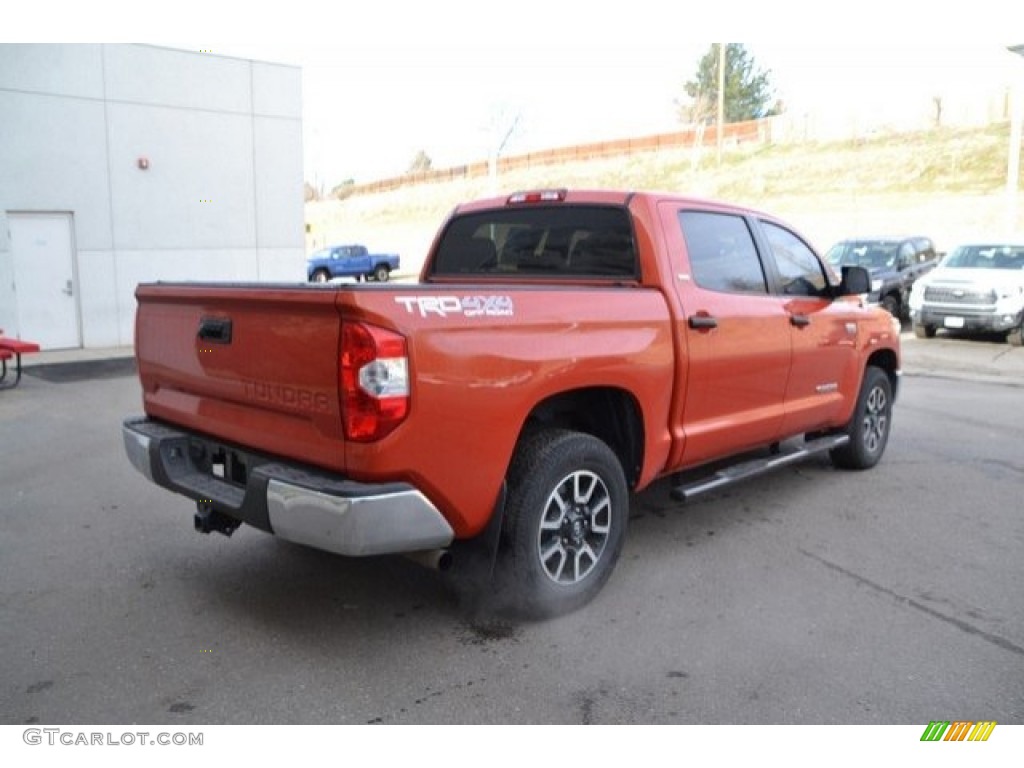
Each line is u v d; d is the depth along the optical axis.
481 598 4.08
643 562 4.78
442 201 65.94
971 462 7.12
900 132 52.78
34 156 13.04
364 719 3.21
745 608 4.19
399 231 58.50
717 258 4.98
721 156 54.91
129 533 5.19
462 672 3.55
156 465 4.12
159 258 14.55
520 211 5.14
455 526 3.58
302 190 16.14
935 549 5.04
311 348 3.35
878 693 3.42
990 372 12.66
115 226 14.00
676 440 4.60
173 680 3.46
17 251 13.14
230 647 3.74
